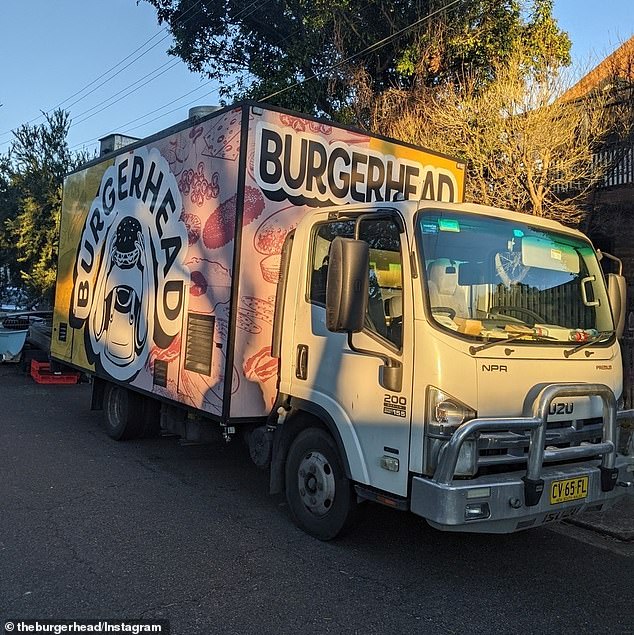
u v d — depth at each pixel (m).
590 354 4.61
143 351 7.07
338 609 3.93
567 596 4.26
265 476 6.88
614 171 12.32
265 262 5.59
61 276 9.90
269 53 18.66
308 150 5.77
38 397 11.85
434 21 14.10
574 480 4.19
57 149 23.30
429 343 4.03
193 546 4.85
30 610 3.76
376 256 4.52
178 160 6.50
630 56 11.51
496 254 4.54
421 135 12.34
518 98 11.12
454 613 3.95
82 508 5.64
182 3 18.17
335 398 4.72
